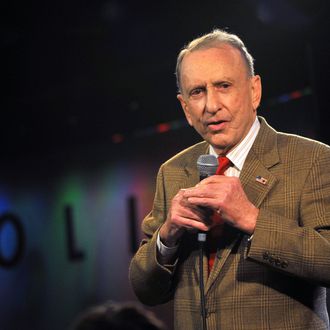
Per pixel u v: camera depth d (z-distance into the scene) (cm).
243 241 489
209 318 487
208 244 509
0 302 2134
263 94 1364
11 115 1984
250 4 1259
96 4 1445
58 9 1473
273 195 494
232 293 483
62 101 1850
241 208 462
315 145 508
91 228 1909
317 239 460
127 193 1800
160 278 518
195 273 509
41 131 1998
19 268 2095
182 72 514
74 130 1922
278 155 509
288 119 1320
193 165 554
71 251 1945
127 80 1628
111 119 1811
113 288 1841
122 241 1822
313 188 486
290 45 1270
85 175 1928
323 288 512
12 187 2141
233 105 498
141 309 340
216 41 510
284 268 460
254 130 525
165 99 1644
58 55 1655
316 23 1175
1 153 2133
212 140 511
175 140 1653
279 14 1220
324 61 1170
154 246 516
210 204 460
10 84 1794
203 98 505
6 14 1508
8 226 2134
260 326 475
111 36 1534
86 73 1644
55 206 2017
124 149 1805
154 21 1432
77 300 1938
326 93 1170
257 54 1307
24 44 1672
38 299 2038
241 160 518
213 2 1316
